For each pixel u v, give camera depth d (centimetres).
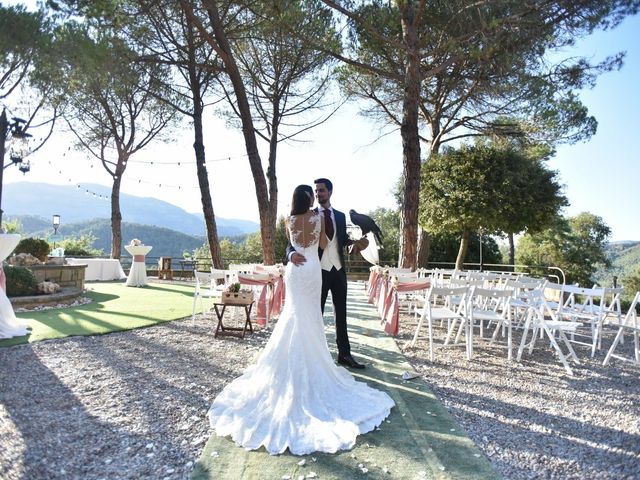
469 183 1199
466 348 555
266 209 1061
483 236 2134
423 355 543
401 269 803
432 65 1061
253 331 654
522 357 552
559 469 267
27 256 1012
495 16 835
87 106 1595
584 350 609
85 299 959
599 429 331
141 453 273
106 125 1645
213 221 1223
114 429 306
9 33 882
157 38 1185
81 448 278
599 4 784
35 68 1004
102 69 926
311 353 353
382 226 2542
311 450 273
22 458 261
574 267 2761
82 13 791
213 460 261
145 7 949
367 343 598
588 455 287
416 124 915
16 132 746
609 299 1575
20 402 351
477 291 527
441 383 432
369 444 287
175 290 1199
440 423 328
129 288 1227
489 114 1305
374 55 1104
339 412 327
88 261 1431
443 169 1253
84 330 625
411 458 269
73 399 361
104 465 257
